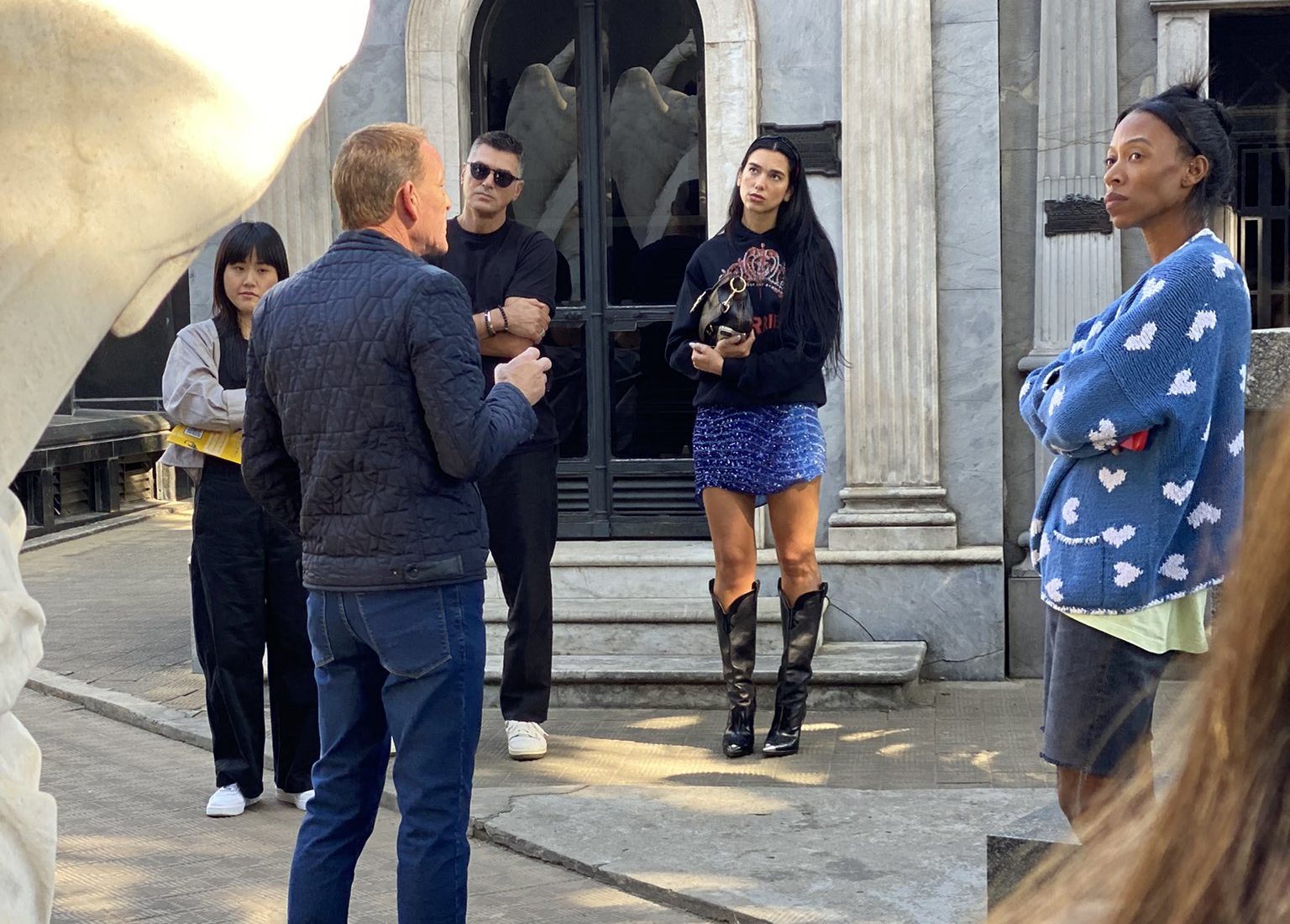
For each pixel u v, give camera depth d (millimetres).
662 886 3992
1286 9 6199
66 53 1419
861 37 6277
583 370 7000
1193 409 2818
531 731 5352
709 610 6293
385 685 3342
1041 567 3049
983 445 6348
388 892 4195
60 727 6062
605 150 6926
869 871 4035
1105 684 2885
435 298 3275
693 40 6828
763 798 4719
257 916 3984
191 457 4703
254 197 1543
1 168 1412
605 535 7016
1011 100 6293
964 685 6277
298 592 4797
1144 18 6211
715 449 5164
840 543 6391
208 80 1488
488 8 6934
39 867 1554
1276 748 591
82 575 10117
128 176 1463
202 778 5320
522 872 4262
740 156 6453
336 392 3287
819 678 5883
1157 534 2846
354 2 1603
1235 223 6340
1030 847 2375
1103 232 6188
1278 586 589
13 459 1450
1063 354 3154
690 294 5180
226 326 4754
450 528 3311
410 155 3469
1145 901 626
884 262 6320
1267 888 589
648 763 5277
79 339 1470
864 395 6375
